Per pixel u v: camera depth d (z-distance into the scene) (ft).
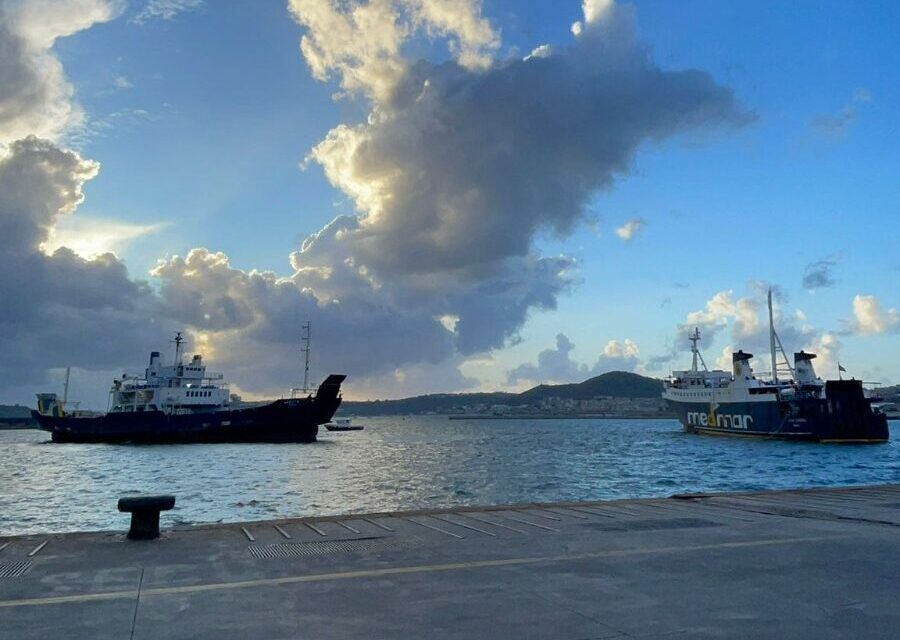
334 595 20.40
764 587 21.29
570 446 310.86
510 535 31.55
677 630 16.76
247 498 119.14
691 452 254.68
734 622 17.44
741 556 26.37
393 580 22.43
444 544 29.19
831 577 22.67
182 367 347.97
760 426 306.35
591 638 16.16
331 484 144.05
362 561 25.61
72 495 130.62
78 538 30.89
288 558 26.21
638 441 342.85
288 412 322.14
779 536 31.04
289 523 35.27
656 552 27.25
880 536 30.94
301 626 17.16
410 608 18.92
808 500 45.78
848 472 173.78
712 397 341.21
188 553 27.32
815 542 29.40
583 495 122.52
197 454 263.29
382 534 31.91
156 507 30.86
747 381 319.68
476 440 397.80
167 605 19.25
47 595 20.44
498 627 17.06
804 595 20.24
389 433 556.92
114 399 363.15
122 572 23.72
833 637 16.16
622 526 34.22
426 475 165.48
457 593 20.61
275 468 193.67
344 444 333.42
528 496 120.88
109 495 129.80
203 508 105.09
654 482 147.13
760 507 42.01
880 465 194.49
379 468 189.78
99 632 16.63
